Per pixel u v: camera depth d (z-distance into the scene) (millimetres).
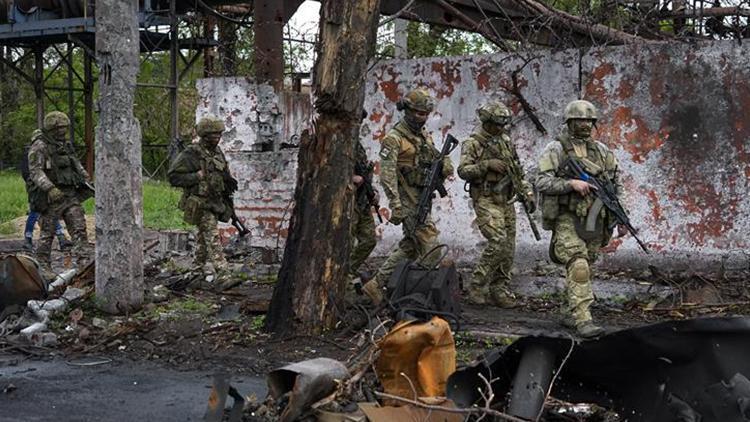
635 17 12266
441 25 13836
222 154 10336
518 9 13656
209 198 10109
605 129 9539
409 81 10609
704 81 9070
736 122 8945
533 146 9945
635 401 4598
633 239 9422
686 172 9164
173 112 20984
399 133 8367
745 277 8875
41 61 24984
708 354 4355
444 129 10438
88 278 8961
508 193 8727
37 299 8258
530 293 9578
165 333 7594
